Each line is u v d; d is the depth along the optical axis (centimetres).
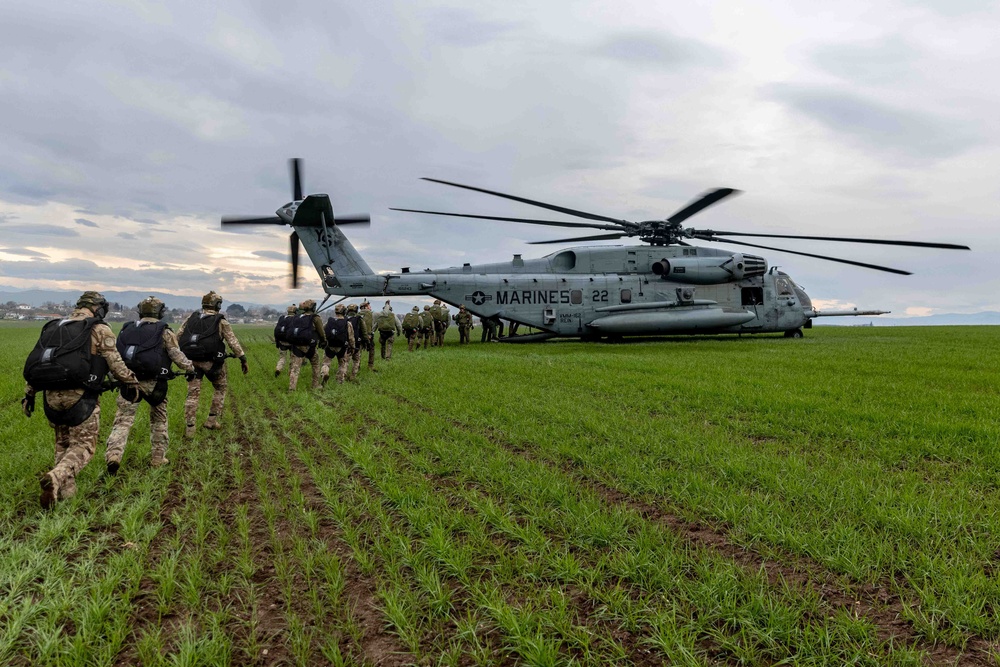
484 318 2322
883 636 243
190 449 606
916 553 306
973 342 2022
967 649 232
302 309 1054
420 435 627
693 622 253
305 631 259
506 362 1382
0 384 1080
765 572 300
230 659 242
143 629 263
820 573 300
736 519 367
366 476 496
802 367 1211
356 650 244
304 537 368
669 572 300
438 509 392
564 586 295
